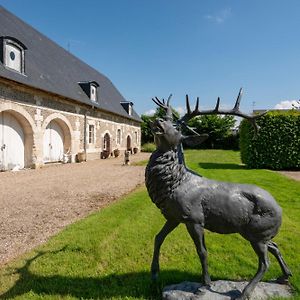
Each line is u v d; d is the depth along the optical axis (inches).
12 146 536.7
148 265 142.8
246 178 422.3
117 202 272.1
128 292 119.0
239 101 111.3
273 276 129.0
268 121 555.5
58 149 685.3
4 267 141.9
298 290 113.7
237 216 105.3
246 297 105.3
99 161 775.7
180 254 155.0
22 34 692.7
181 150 111.2
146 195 295.1
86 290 121.4
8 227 205.6
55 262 146.3
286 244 167.3
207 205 106.7
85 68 1067.3
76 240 172.2
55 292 120.0
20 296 116.6
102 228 192.9
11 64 517.7
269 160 559.5
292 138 550.0
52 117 627.8
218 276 130.2
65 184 386.6
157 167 107.0
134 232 186.1
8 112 519.5
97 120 863.1
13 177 450.0
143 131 1534.2
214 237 178.1
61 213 243.8
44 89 570.3
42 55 727.7
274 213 104.3
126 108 1184.8
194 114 111.0
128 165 655.1
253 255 152.9
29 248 169.0
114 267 141.8
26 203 276.5
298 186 356.8
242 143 619.5
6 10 693.9
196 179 110.7
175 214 109.0
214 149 1435.8
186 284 116.6
